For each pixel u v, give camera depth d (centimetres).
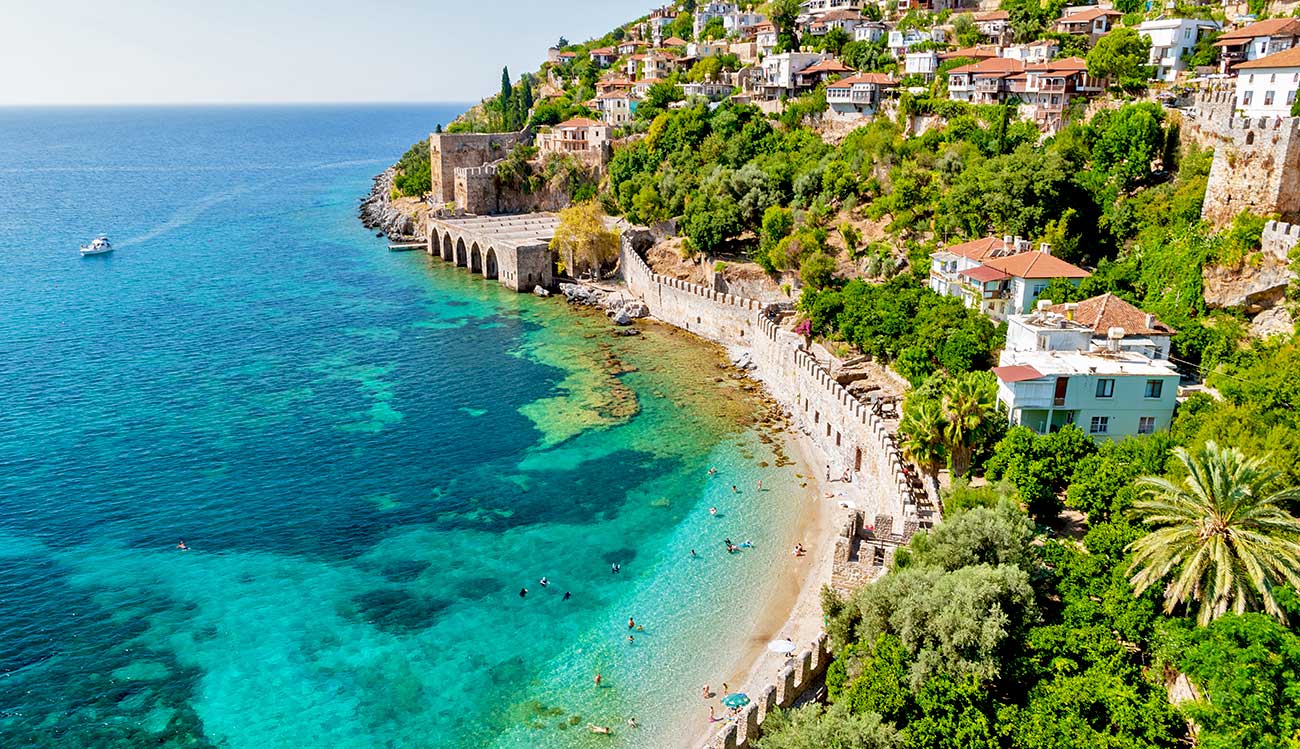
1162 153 10594
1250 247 8206
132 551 6931
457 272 16962
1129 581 4759
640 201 15938
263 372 11094
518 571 6712
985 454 6781
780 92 18338
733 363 11362
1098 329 7438
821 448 8769
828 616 5519
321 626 6041
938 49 17075
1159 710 3969
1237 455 4616
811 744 4059
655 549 7000
